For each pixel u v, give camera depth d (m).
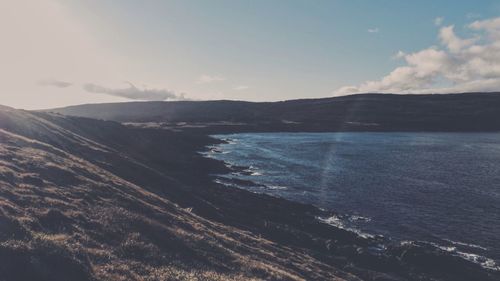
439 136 184.38
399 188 78.81
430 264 42.72
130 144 107.50
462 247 47.91
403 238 51.09
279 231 49.50
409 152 129.62
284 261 33.97
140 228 27.86
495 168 99.06
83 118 116.00
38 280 18.19
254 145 154.50
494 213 61.59
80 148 62.78
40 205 25.78
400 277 39.97
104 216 27.78
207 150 138.62
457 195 72.94
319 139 175.75
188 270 23.84
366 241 49.66
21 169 32.62
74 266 19.78
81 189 32.41
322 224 55.00
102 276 19.92
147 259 23.64
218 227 39.53
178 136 153.50
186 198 54.78
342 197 72.44
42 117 92.81
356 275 39.00
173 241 27.52
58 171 35.16
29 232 21.19
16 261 18.62
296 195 74.12
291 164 108.69
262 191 77.38
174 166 95.19
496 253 46.09
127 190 39.12
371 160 113.69
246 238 38.72
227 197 66.00
